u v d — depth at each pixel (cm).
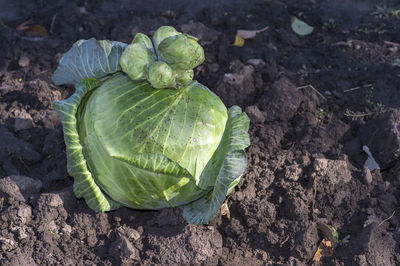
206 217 113
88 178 113
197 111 111
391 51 148
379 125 129
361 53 148
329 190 124
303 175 126
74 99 115
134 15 157
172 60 109
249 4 161
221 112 113
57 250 117
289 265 116
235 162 110
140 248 117
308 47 150
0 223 118
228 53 147
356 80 142
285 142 133
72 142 112
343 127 133
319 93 140
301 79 142
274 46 149
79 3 159
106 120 110
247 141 112
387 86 140
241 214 122
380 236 120
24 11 158
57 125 133
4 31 149
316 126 134
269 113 135
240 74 138
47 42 148
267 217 121
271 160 128
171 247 116
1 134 129
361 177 125
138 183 110
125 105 110
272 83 142
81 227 119
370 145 130
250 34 150
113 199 116
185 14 157
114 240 118
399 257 118
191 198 114
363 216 122
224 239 120
